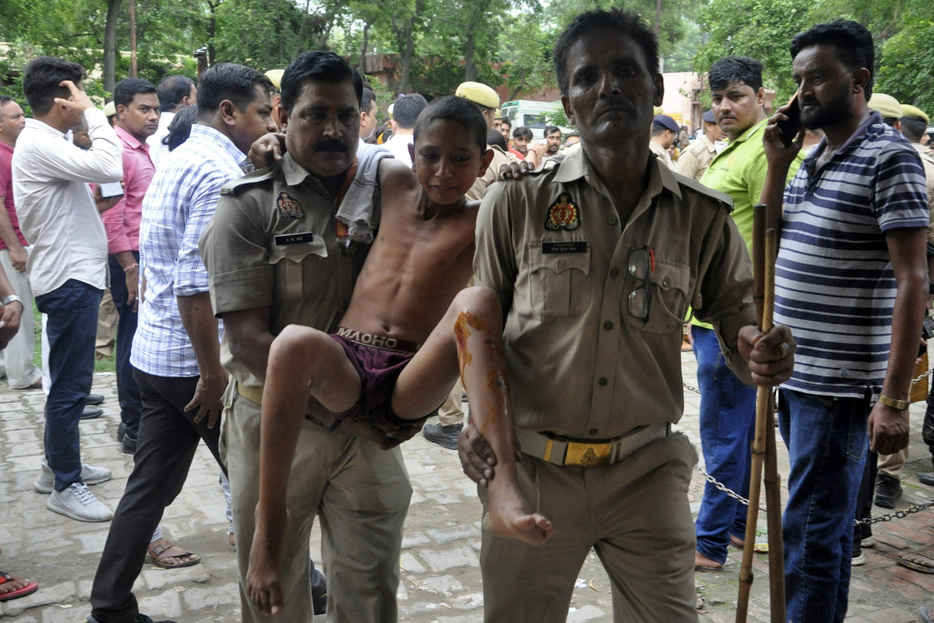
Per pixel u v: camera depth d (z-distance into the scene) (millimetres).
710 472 4016
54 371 4555
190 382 3297
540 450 2320
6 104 6285
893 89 17859
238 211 2598
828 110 2965
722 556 4039
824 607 3049
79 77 4848
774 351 2125
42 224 4504
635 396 2285
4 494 4871
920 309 2775
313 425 2629
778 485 2227
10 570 3963
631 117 2133
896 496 4891
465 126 2490
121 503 3359
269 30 33125
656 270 2238
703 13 31562
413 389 2359
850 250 2957
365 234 2674
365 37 39844
